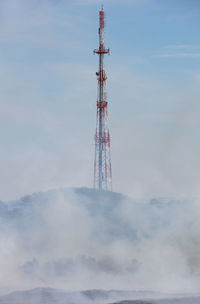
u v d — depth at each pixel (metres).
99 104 158.88
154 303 88.31
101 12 162.00
